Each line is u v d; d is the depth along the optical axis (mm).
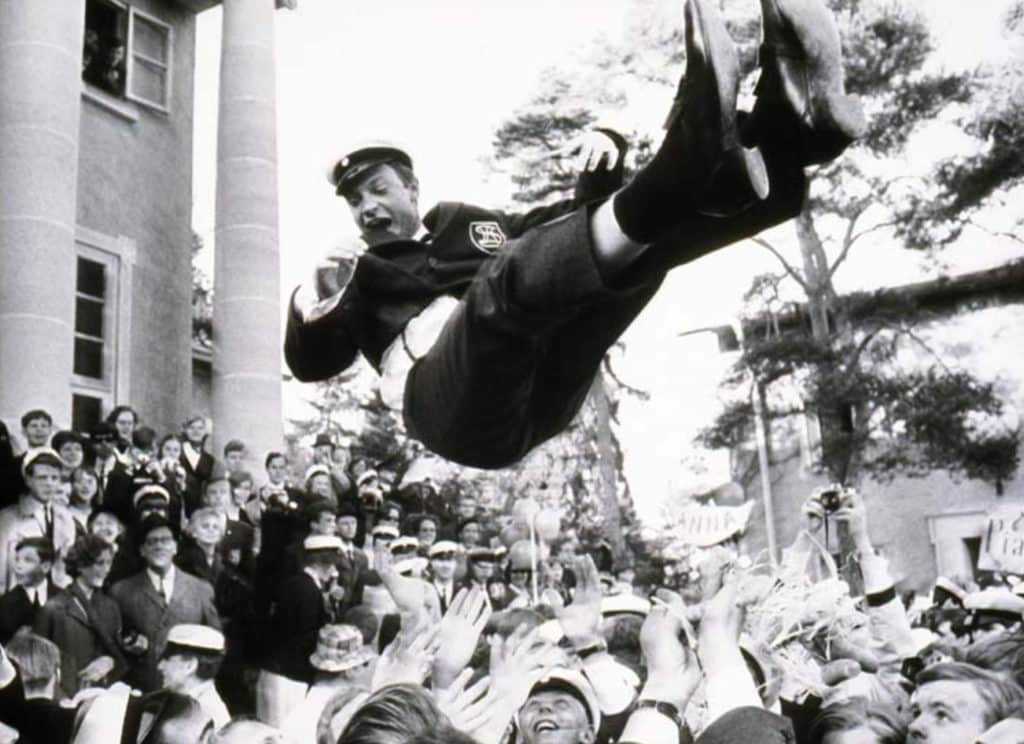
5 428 9766
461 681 4047
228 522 11219
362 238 3576
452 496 24766
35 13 14258
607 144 3248
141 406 18688
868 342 27281
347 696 4238
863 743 3844
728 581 3357
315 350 3555
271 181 18234
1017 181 26438
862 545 5367
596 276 2479
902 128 26109
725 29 2188
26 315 13672
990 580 10805
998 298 27812
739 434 28000
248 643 9719
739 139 2309
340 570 10711
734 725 2922
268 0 18750
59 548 9453
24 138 14039
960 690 3662
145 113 19391
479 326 2701
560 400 3168
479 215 3500
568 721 3996
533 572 11594
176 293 19641
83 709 4430
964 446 25125
